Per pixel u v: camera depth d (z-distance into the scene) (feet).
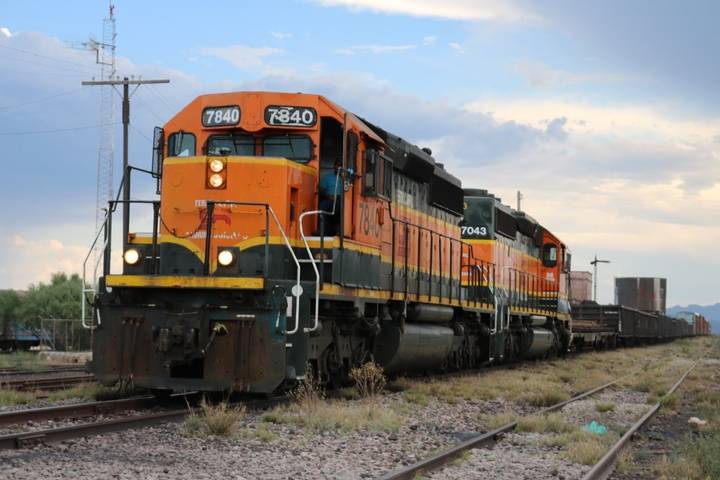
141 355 39.11
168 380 38.58
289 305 38.52
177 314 38.42
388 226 53.62
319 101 43.96
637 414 47.91
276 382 37.68
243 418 35.88
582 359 114.21
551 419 40.29
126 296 39.96
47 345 135.64
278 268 40.86
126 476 23.06
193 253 41.14
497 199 91.50
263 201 41.09
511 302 90.17
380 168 49.03
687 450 32.09
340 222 42.63
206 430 31.40
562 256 116.57
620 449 32.63
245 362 37.99
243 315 38.11
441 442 33.65
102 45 145.69
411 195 59.98
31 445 27.27
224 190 41.27
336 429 34.78
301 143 43.86
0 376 60.49
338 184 43.98
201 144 44.09
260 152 43.91
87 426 29.99
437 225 66.85
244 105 43.47
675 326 272.31
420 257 60.54
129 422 32.24
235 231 40.98
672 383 71.56
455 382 60.44
